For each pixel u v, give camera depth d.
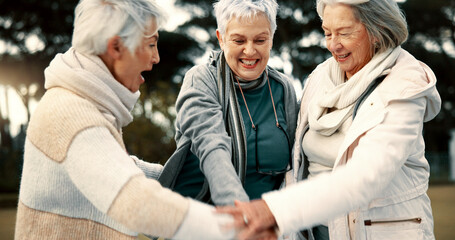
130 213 1.54
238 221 1.69
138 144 19.31
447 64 34.03
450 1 32.84
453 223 9.81
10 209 15.71
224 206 1.82
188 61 34.66
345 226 2.16
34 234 1.74
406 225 2.10
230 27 2.16
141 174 1.62
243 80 2.27
